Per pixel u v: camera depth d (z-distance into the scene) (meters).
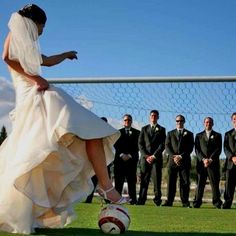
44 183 4.12
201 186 11.30
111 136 4.31
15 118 4.35
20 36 4.34
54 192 4.21
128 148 12.00
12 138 4.27
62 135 4.08
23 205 4.04
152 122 12.02
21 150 4.12
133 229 4.79
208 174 11.25
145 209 9.23
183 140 11.59
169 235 4.22
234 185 11.16
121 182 12.02
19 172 3.97
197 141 11.56
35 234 3.96
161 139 11.87
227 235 4.36
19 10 4.46
